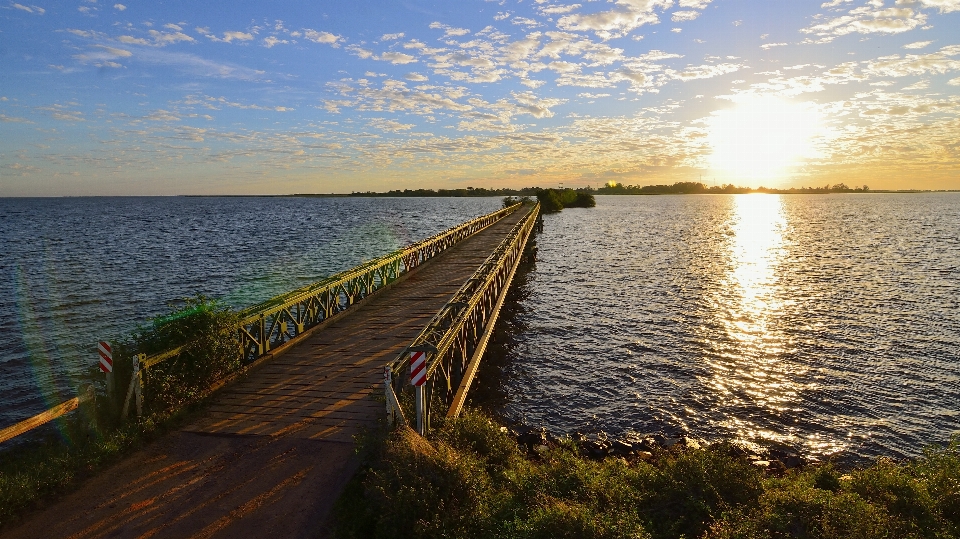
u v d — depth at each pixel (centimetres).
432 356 1016
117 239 5234
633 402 1466
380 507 667
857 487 896
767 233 5947
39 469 745
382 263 2038
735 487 866
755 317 2286
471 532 674
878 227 6506
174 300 2550
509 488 812
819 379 1597
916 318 2208
